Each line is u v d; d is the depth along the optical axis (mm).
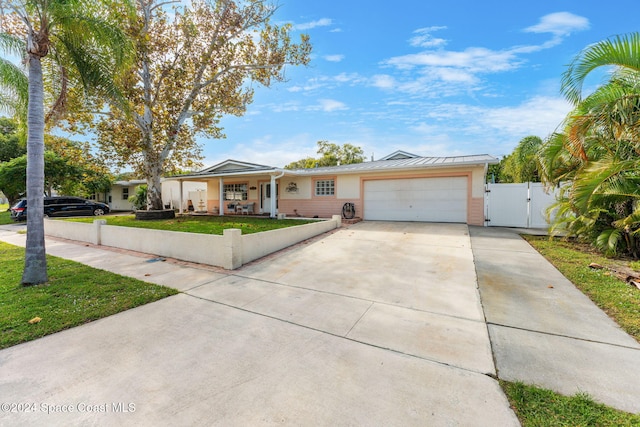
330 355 2627
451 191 11117
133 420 1879
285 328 3174
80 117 11539
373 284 4574
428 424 1813
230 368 2445
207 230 9125
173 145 13914
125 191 24844
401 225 10766
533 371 2330
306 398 2068
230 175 14281
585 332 2928
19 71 6316
